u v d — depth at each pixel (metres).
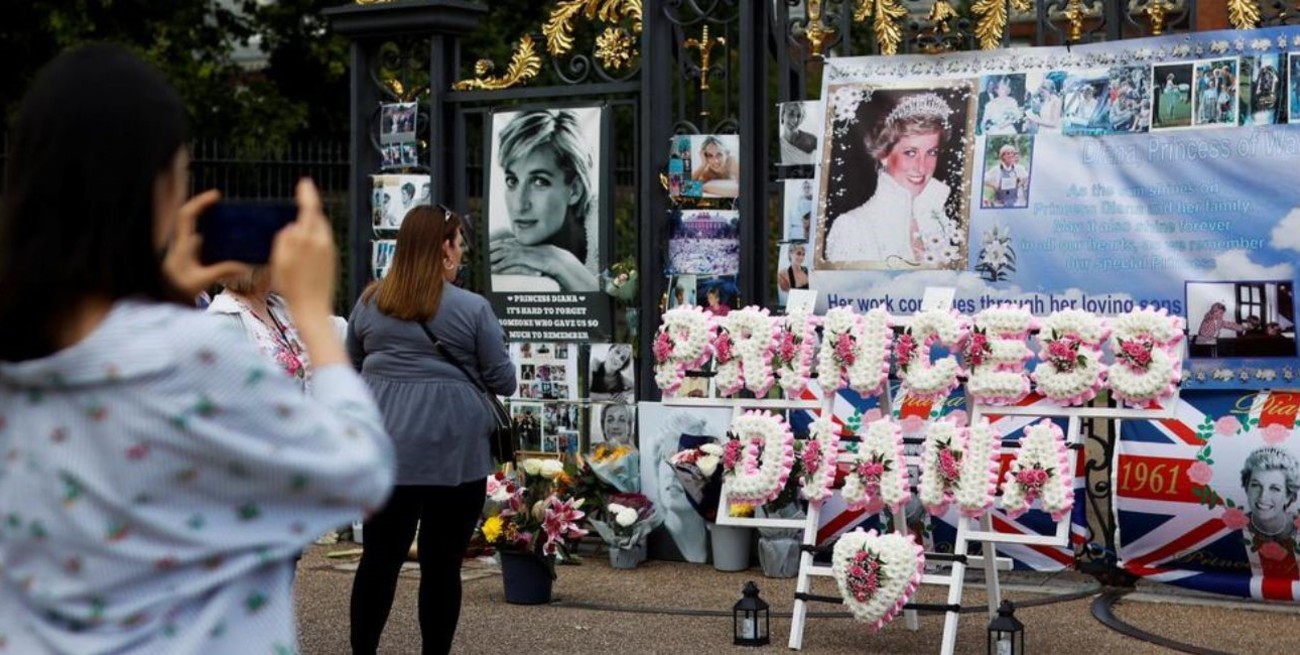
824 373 6.86
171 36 18.03
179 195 2.14
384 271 9.61
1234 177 7.36
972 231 7.86
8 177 2.10
